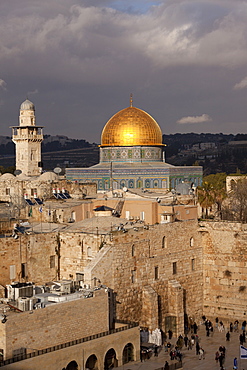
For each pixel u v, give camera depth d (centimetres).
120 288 8956
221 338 9838
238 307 10538
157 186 16075
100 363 7700
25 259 8825
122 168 16238
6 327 6862
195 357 8794
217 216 13762
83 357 7475
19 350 6975
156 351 8719
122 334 7994
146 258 9469
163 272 9862
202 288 10756
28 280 8875
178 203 11669
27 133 18150
